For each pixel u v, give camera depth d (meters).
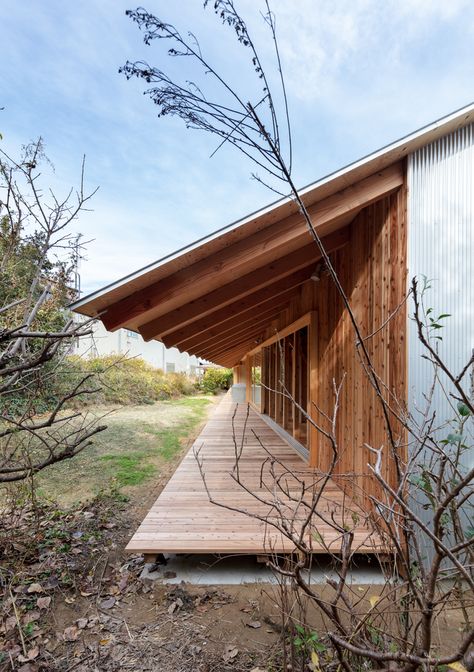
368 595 2.61
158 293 3.13
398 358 3.12
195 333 5.15
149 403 16.02
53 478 5.82
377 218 3.58
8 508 3.90
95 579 3.00
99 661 2.12
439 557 1.08
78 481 5.74
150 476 6.11
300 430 6.47
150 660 2.11
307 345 5.99
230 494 4.19
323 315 5.11
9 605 2.58
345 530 1.46
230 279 3.98
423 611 1.15
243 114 1.22
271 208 2.99
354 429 3.92
